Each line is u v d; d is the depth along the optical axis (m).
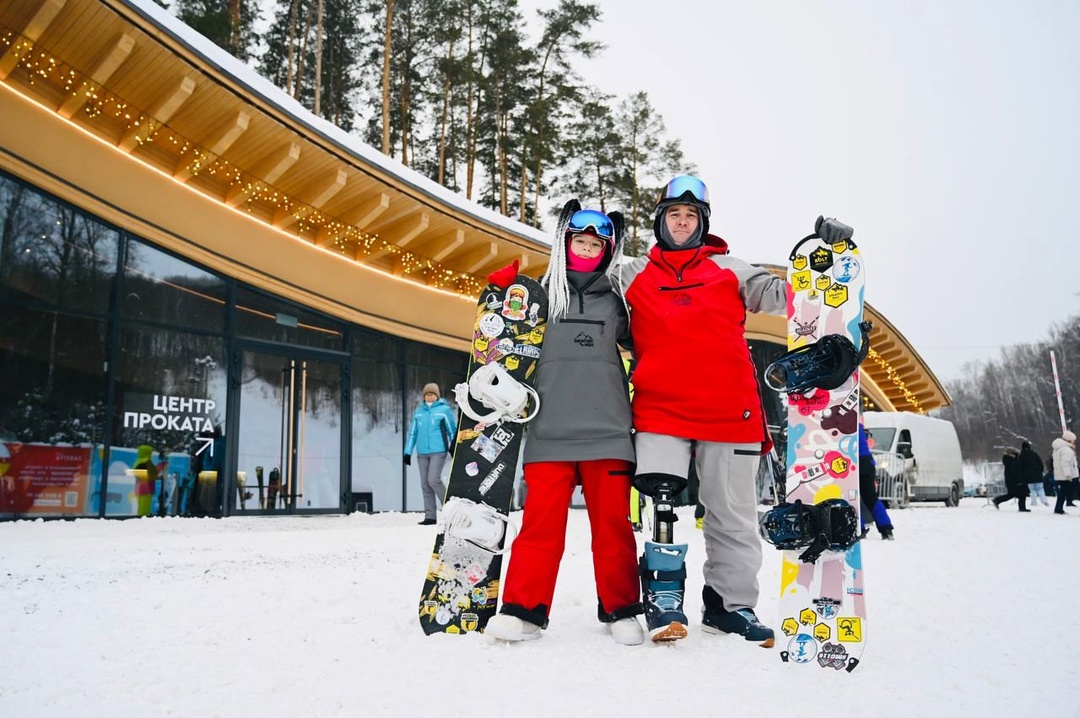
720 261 2.88
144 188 9.43
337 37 24.67
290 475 10.93
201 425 9.95
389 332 12.48
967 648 2.37
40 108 8.45
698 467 2.76
